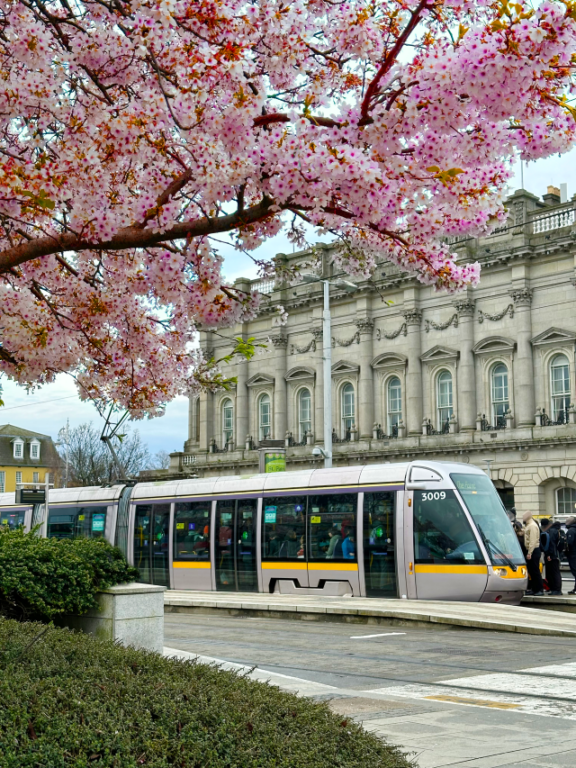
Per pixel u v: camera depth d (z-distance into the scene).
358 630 19.38
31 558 11.73
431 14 6.36
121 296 8.74
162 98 6.59
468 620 18.83
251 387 64.88
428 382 55.62
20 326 8.24
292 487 26.11
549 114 5.99
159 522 29.88
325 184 5.96
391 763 5.83
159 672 7.33
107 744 5.49
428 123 5.89
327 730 6.11
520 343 51.50
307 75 7.18
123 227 6.87
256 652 16.06
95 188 6.96
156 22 6.34
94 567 12.20
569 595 23.78
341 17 6.61
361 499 24.27
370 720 9.76
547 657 15.04
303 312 62.41
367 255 7.36
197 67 6.39
